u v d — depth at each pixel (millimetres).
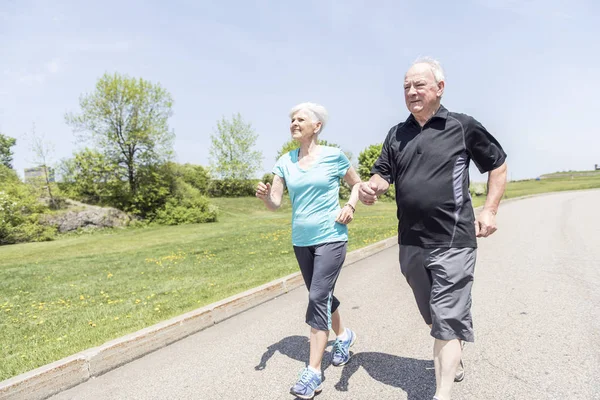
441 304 2402
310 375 2766
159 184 28016
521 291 5309
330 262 2883
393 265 7641
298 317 4770
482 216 2492
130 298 6285
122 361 3727
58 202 24625
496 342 3650
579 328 3898
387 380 3029
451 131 2473
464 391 2805
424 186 2477
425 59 2564
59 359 3580
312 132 3006
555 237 10164
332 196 2955
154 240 17234
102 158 26781
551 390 2766
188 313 4586
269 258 9484
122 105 27109
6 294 7656
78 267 10578
